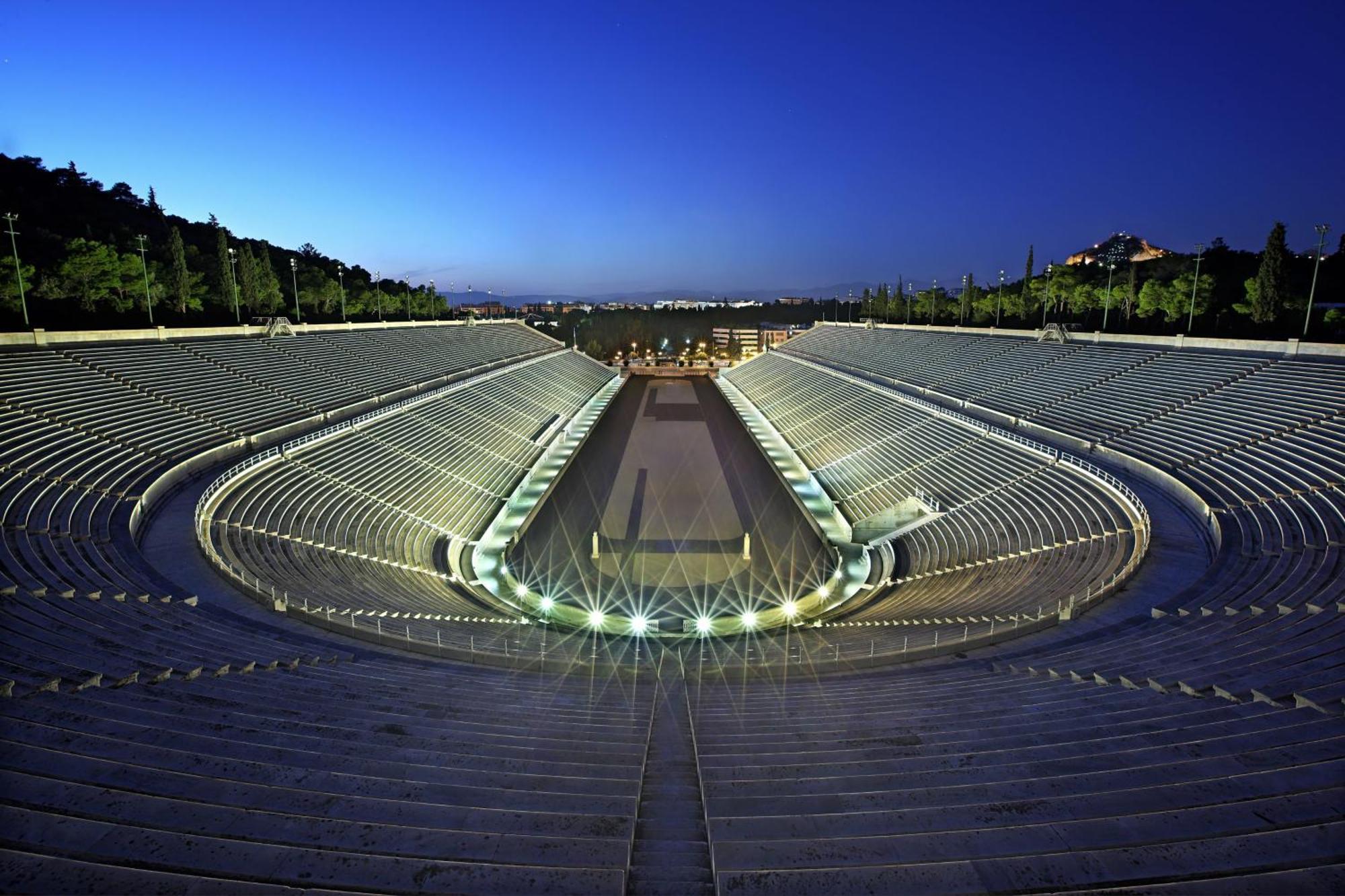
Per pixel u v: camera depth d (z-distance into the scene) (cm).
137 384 3553
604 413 7400
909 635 1955
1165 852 619
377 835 684
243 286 6694
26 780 718
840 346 9169
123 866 582
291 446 3375
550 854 673
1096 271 9344
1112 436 3478
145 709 1009
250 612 1828
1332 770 780
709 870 683
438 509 3469
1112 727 1039
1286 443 2798
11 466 2428
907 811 750
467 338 8700
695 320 19175
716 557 3234
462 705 1276
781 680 1647
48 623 1431
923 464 3922
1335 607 1583
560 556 3238
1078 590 2058
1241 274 8394
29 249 6506
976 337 6900
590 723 1251
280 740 959
